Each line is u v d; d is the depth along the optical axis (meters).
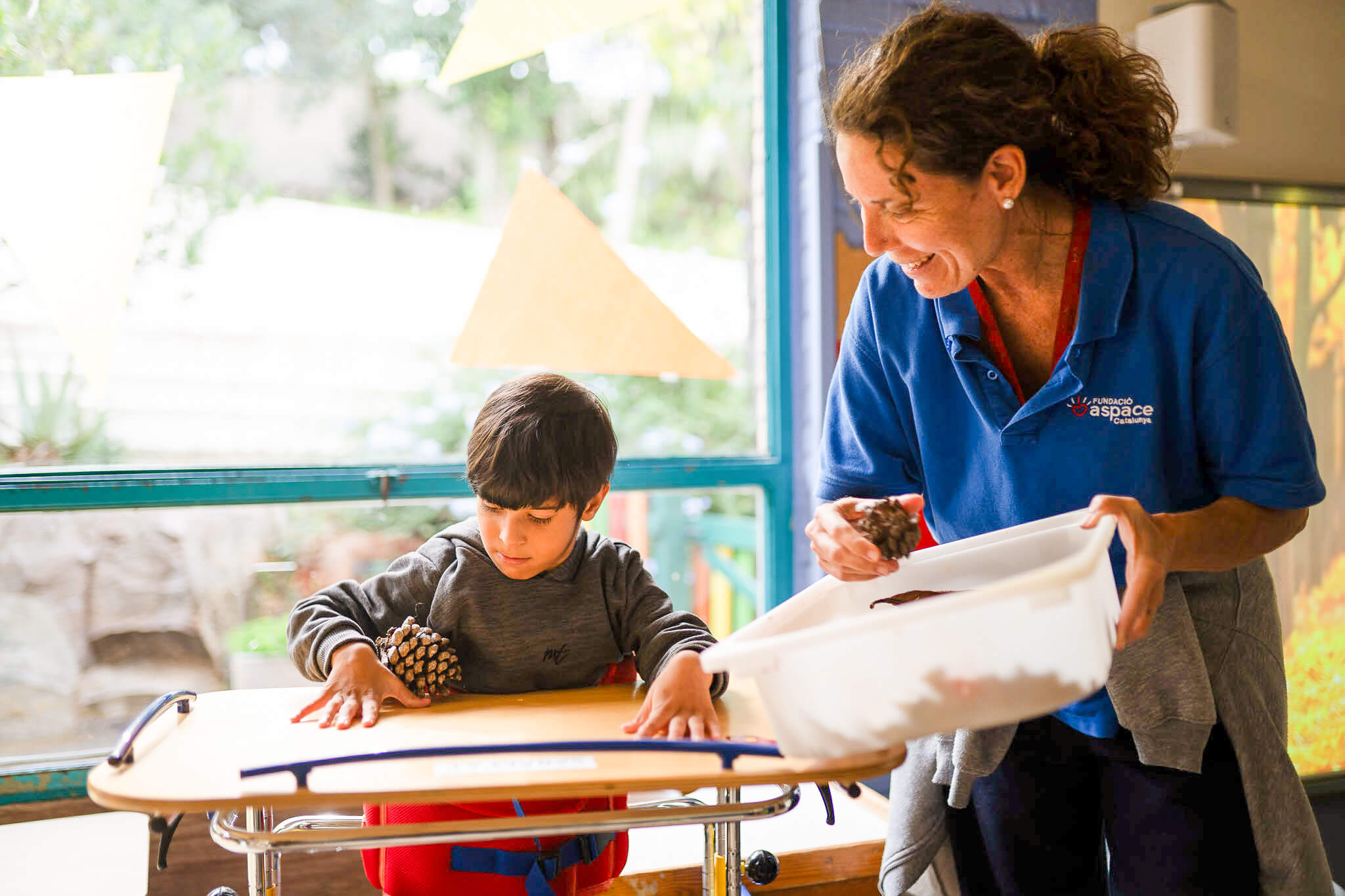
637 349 1.94
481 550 1.28
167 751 0.98
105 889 1.47
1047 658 0.79
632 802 1.85
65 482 1.71
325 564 2.14
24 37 1.80
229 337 2.05
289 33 2.15
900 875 1.22
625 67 2.53
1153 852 1.08
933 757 1.21
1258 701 1.07
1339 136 2.29
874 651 0.81
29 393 1.84
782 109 2.11
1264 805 1.05
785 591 2.12
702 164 2.47
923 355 1.14
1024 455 1.07
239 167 2.09
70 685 1.92
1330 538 2.29
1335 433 2.30
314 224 2.15
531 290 1.89
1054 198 1.05
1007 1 2.03
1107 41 1.04
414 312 2.24
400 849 1.17
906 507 1.09
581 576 1.29
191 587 2.03
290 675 2.12
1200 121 2.00
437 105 2.42
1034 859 1.19
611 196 2.60
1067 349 1.03
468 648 1.26
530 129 2.55
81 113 1.67
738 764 0.91
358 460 1.89
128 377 1.93
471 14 1.81
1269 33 2.24
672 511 2.50
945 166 0.92
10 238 1.65
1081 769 1.16
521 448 1.17
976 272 1.00
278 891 1.02
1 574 1.87
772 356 2.13
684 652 1.14
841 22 2.00
